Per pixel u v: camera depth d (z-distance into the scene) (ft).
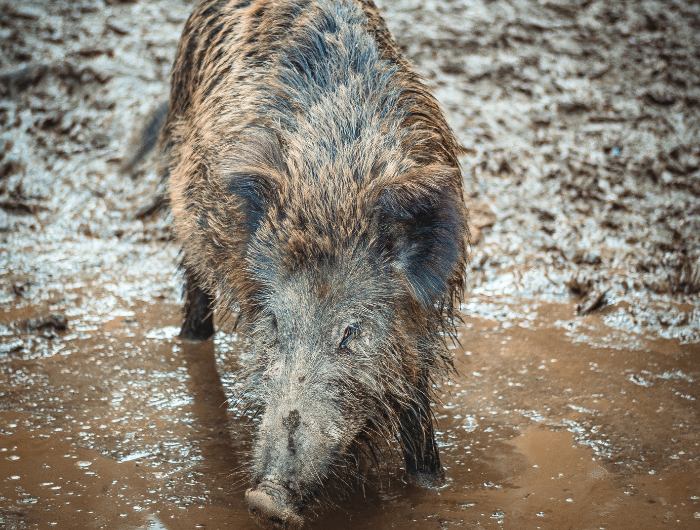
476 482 7.51
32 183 10.54
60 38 13.43
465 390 8.24
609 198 10.30
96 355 8.49
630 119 11.80
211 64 8.21
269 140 7.16
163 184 8.93
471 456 7.70
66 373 8.30
